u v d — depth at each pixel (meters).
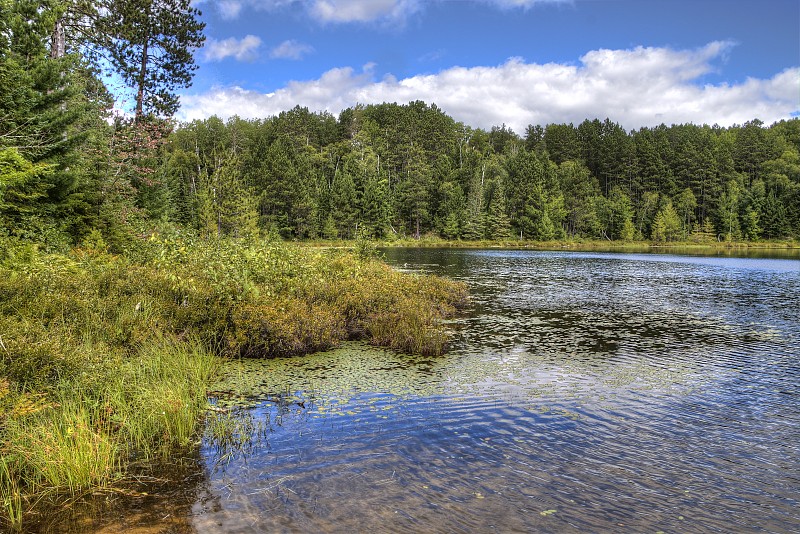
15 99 15.88
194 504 4.55
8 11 17.08
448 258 49.88
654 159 115.81
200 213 46.00
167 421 6.10
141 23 29.50
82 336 8.30
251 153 91.75
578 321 15.61
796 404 7.91
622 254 63.84
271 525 4.20
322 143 125.56
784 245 92.62
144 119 28.48
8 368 6.11
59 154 17.11
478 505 4.60
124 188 22.58
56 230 16.05
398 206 95.75
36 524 4.18
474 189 96.75
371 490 4.84
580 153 141.25
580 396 8.12
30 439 5.15
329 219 81.75
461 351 11.32
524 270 36.09
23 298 8.77
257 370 9.29
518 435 6.39
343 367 9.64
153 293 10.95
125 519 4.27
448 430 6.50
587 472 5.37
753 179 121.69
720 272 36.09
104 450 5.23
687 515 4.55
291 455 5.64
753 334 13.81
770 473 5.48
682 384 8.95
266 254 14.57
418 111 138.75
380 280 16.98
